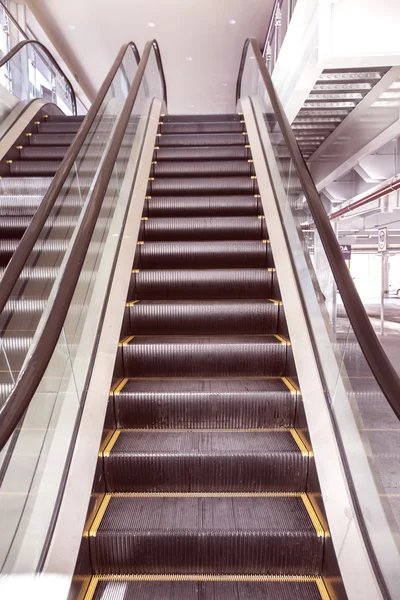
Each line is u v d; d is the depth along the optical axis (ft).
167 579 5.59
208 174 14.55
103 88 12.24
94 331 7.90
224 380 8.01
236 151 15.53
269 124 14.23
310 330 8.08
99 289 8.71
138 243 11.01
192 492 6.52
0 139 16.06
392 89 18.03
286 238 10.45
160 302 9.53
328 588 5.40
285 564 5.65
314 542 5.59
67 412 6.26
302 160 9.30
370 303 76.38
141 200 12.05
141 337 8.91
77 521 5.38
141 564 5.64
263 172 13.23
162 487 6.51
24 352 6.47
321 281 7.39
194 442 6.83
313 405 6.87
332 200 39.60
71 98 31.19
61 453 5.91
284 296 8.96
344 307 5.80
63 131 18.86
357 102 20.12
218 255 11.06
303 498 6.37
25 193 13.67
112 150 9.66
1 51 23.13
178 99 45.60
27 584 4.67
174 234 11.88
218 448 6.61
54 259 7.63
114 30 32.42
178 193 13.51
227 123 18.06
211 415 7.39
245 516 5.91
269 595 5.32
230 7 29.43
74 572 4.91
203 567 5.68
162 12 29.94
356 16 11.71
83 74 40.22
